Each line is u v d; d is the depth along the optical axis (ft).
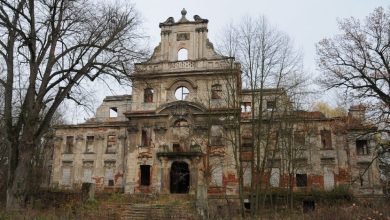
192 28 156.15
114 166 166.71
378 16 94.38
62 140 175.01
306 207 135.33
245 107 151.64
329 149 150.71
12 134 80.23
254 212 85.92
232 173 140.97
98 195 127.03
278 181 144.36
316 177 148.56
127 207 100.73
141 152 149.18
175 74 150.82
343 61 96.89
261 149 130.21
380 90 92.63
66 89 83.35
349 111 108.99
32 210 66.59
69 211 74.13
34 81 81.61
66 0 82.17
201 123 144.05
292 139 130.21
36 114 80.84
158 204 105.60
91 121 182.29
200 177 141.18
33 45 81.10
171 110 148.77
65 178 170.09
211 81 147.74
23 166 78.43
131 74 89.15
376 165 146.82
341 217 60.90
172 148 147.13
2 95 129.59
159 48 157.17
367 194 142.61
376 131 97.14
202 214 86.63
